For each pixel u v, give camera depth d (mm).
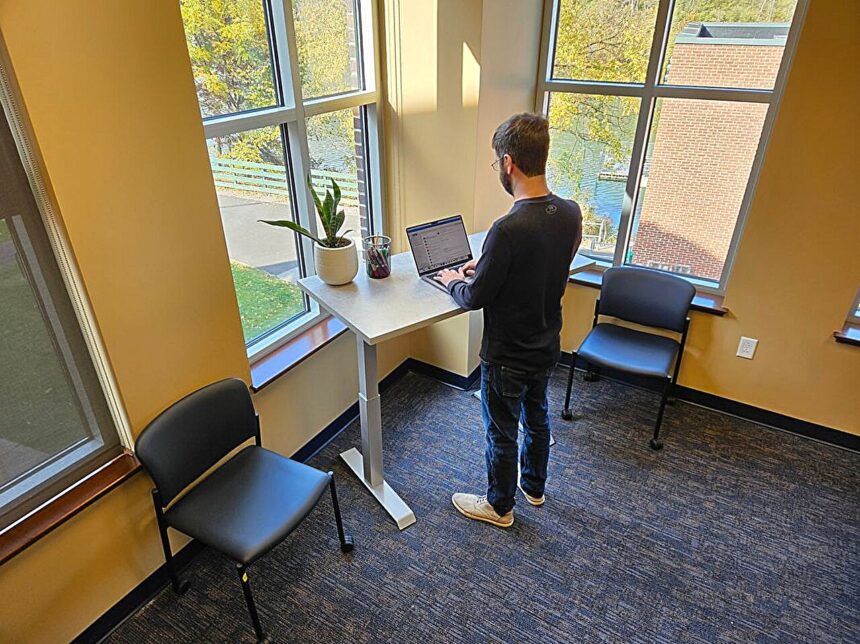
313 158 2369
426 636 1792
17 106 1242
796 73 2117
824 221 2281
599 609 1874
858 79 2021
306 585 1956
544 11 2641
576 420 2799
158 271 1635
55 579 1604
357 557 2061
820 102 2115
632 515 2242
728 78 2398
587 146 2844
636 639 1784
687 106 2525
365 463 2303
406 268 2182
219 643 1772
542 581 1969
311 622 1832
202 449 1798
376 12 2373
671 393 2963
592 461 2529
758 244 2453
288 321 2500
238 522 1691
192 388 1854
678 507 2281
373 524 2199
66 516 1538
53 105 1278
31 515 1533
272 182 2234
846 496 2338
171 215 1628
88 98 1345
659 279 2656
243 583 1621
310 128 2305
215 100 1896
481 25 2193
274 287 2379
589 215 3002
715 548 2098
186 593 1932
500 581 1969
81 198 1385
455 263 2168
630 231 2916
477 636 1792
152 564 1899
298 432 2486
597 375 3127
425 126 2520
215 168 1963
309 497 1798
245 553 1588
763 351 2635
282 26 2014
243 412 1921
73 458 1630
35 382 1486
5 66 1195
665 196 2748
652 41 2482
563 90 2762
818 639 1783
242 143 2041
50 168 1303
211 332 1870
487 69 2330
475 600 1903
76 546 1637
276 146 2203
